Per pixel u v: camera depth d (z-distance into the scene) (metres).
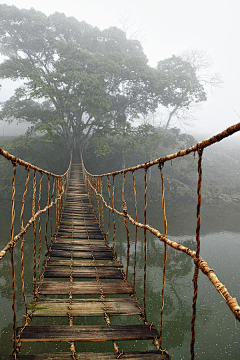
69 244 5.88
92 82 19.94
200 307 6.64
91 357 2.14
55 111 21.88
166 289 7.62
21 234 2.65
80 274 4.06
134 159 26.58
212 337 5.46
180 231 13.95
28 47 23.59
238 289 7.45
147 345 5.16
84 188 13.84
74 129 24.95
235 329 5.75
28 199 21.28
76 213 9.02
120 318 5.55
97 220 8.11
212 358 4.82
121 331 2.48
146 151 22.45
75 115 24.00
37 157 22.44
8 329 5.61
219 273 8.57
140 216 17.70
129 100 24.77
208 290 7.57
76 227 7.08
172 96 24.58
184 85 23.25
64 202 10.48
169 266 9.41
